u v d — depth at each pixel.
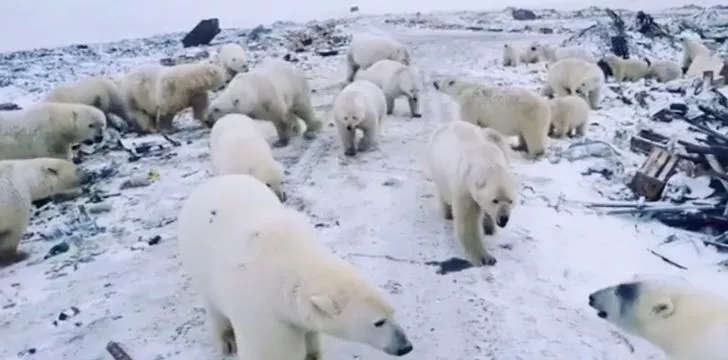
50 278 6.20
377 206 7.48
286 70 10.31
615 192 7.34
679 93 12.05
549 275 5.77
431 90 13.75
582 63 12.08
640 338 4.83
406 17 31.20
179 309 5.55
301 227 4.24
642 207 6.73
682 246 6.05
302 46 21.27
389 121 11.34
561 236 6.44
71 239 6.92
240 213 4.41
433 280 5.80
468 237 6.12
